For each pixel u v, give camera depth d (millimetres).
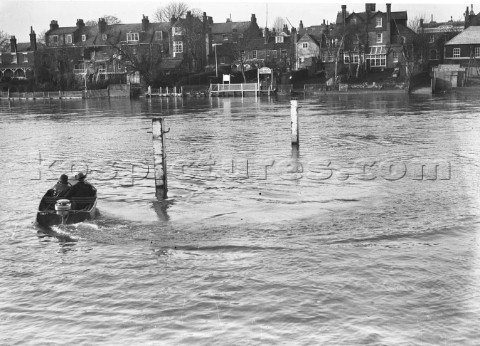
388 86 103688
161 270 15781
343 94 105562
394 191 24516
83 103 107000
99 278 15344
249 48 139500
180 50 139250
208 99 106688
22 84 140875
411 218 20156
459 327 12156
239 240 18219
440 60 128750
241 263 16125
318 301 13539
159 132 25031
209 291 14289
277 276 15086
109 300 13961
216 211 22031
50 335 12336
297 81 124938
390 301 13422
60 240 18688
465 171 28281
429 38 140250
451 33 134875
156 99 113438
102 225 20250
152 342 11930
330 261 16047
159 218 21188
